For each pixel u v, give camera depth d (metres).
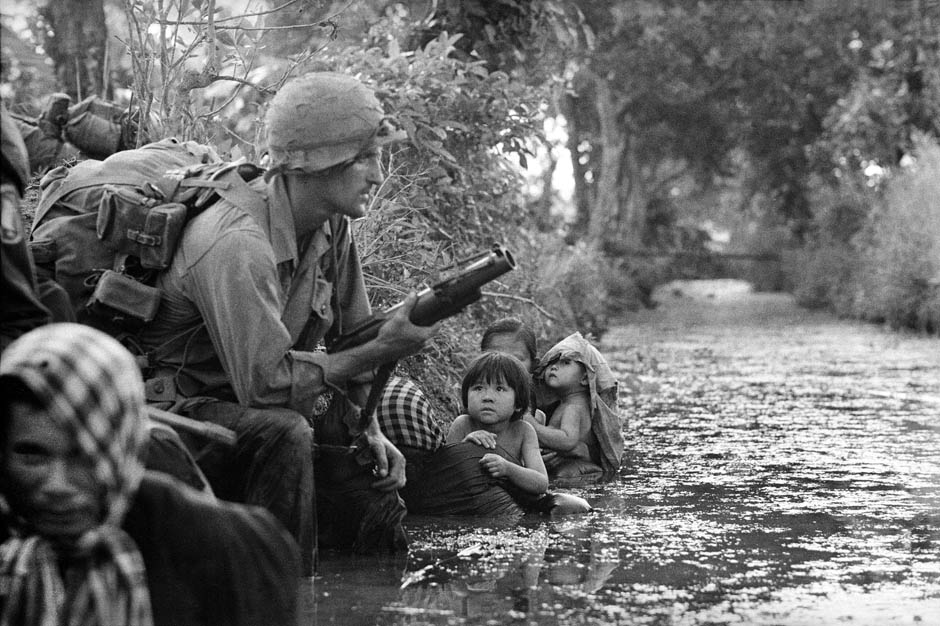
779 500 6.14
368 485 4.82
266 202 4.41
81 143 6.74
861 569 4.64
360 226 6.95
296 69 7.94
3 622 2.71
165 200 4.43
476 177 9.59
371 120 4.36
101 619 2.71
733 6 33.12
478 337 8.81
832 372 14.47
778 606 4.09
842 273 31.39
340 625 3.83
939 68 28.62
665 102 35.50
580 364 7.12
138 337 4.43
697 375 13.99
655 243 47.34
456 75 9.36
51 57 11.22
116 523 2.73
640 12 30.11
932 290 22.17
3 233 3.39
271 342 4.25
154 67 6.73
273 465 4.26
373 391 4.61
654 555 4.85
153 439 3.62
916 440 8.52
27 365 2.63
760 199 52.59
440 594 4.21
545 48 11.22
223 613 2.89
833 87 34.41
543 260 14.79
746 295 46.62
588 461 7.04
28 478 2.70
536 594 4.23
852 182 32.62
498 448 5.95
